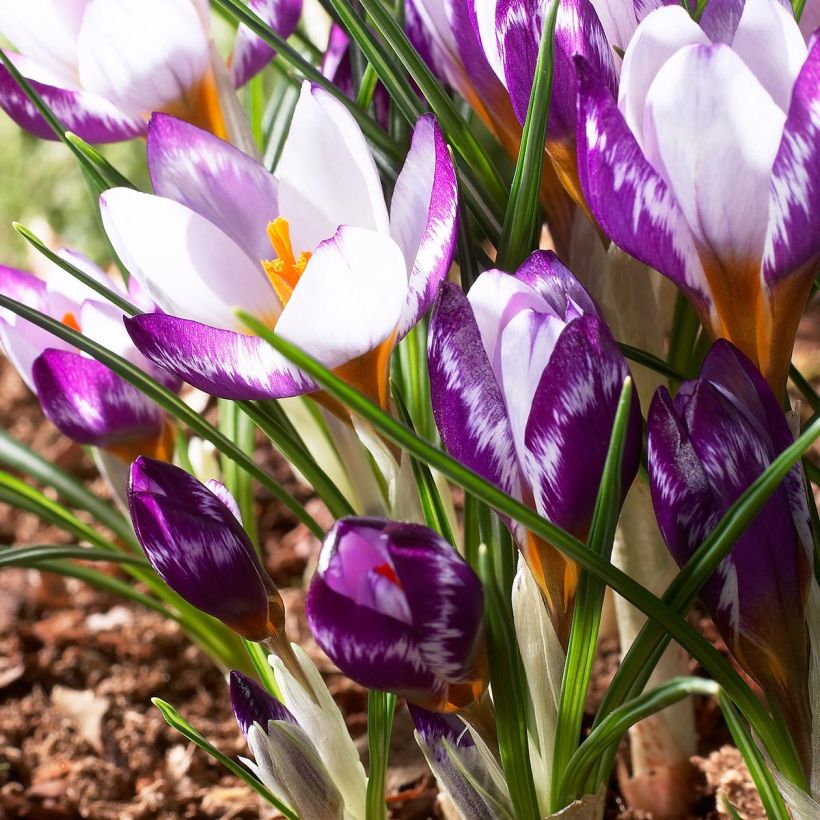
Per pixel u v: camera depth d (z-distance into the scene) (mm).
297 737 467
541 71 447
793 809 448
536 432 425
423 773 563
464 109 546
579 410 424
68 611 756
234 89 507
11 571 797
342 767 478
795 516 435
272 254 471
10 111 509
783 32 438
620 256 480
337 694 627
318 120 461
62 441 910
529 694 463
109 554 528
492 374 426
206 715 645
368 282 433
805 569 437
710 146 423
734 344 442
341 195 465
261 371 440
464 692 437
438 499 469
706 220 429
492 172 487
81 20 502
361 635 418
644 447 480
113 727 637
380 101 522
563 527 431
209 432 490
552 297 435
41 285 533
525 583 453
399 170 499
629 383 420
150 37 489
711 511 430
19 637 717
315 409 534
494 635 434
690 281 436
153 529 446
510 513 424
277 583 763
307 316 435
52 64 507
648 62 432
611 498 426
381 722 474
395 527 418
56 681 687
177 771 593
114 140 509
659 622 435
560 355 422
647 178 426
